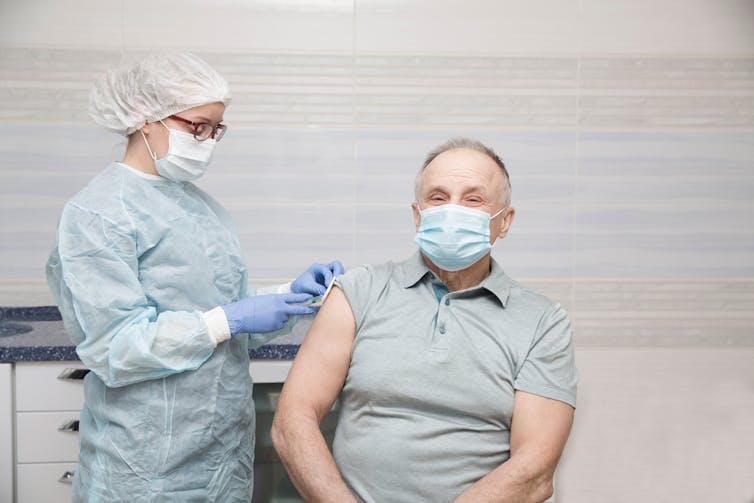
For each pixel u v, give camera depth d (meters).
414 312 1.35
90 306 1.41
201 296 1.56
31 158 2.35
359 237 2.46
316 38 2.40
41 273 2.38
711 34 2.48
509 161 2.48
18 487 1.94
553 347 1.32
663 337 2.56
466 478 1.27
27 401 1.92
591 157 2.49
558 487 2.54
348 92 2.42
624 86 2.48
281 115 2.41
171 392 1.51
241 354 1.64
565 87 2.47
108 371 1.44
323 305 1.41
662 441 2.58
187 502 1.55
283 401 1.33
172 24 2.36
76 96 2.35
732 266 2.55
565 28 2.46
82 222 1.43
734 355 2.57
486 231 1.35
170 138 1.51
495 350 1.30
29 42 2.32
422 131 2.45
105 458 1.52
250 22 2.38
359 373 1.32
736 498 2.58
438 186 1.37
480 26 2.44
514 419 1.28
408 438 1.28
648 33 2.47
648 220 2.52
